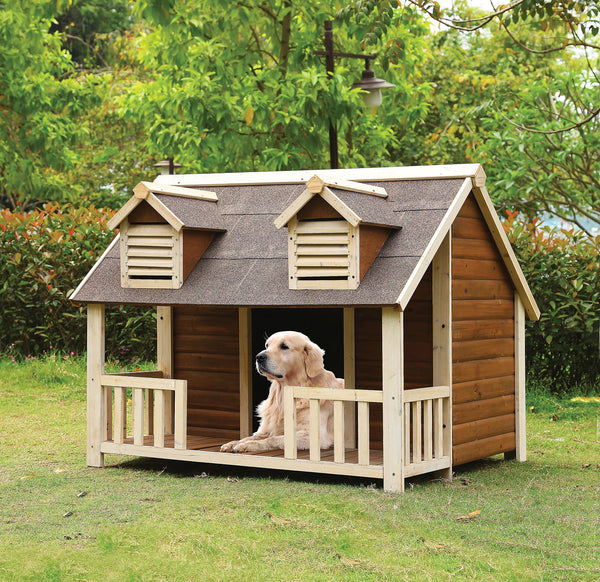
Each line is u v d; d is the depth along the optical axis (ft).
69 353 44.93
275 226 24.36
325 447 24.85
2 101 63.31
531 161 48.24
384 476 21.44
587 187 50.06
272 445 24.48
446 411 23.41
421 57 56.75
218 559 16.21
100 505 20.24
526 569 15.72
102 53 110.22
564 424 33.40
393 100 58.59
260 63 55.52
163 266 24.03
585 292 37.50
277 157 49.19
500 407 26.11
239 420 27.68
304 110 47.47
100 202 82.23
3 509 19.97
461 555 16.44
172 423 28.76
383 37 52.11
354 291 21.40
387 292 20.99
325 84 46.55
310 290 22.00
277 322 31.07
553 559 16.33
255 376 29.60
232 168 54.65
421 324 24.75
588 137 47.01
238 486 22.39
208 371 28.32
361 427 21.77
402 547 16.96
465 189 23.61
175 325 28.96
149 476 24.03
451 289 23.65
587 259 37.55
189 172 60.23
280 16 50.98
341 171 25.48
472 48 77.97
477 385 24.93
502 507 20.12
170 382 24.26
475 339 24.89
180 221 23.45
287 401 22.68
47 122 65.10
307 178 25.88
